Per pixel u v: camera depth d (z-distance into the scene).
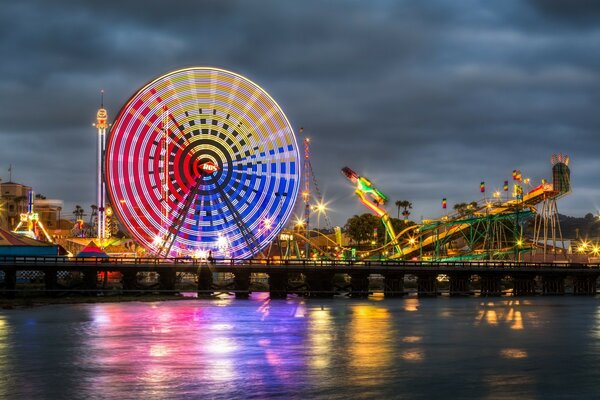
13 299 110.19
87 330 79.88
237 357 64.81
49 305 104.94
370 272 130.62
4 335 76.12
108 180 126.38
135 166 128.88
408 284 177.25
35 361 62.62
